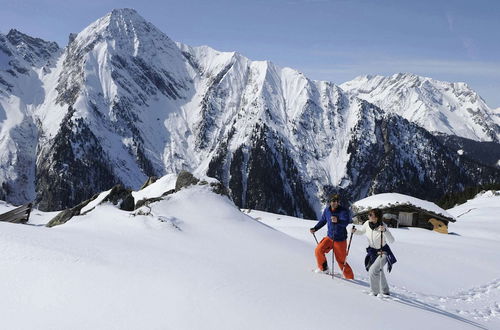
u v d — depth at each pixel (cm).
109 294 740
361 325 746
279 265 1188
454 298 1399
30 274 809
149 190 2412
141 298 732
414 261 1930
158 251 1139
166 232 1438
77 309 674
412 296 1239
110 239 1241
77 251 1003
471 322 1042
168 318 660
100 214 1658
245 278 944
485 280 1772
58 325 617
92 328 612
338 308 827
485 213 5916
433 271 1798
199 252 1229
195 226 1581
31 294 723
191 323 650
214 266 1035
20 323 620
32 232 1155
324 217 1164
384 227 1045
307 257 1362
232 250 1316
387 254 1045
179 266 988
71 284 774
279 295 845
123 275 852
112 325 625
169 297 748
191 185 1939
